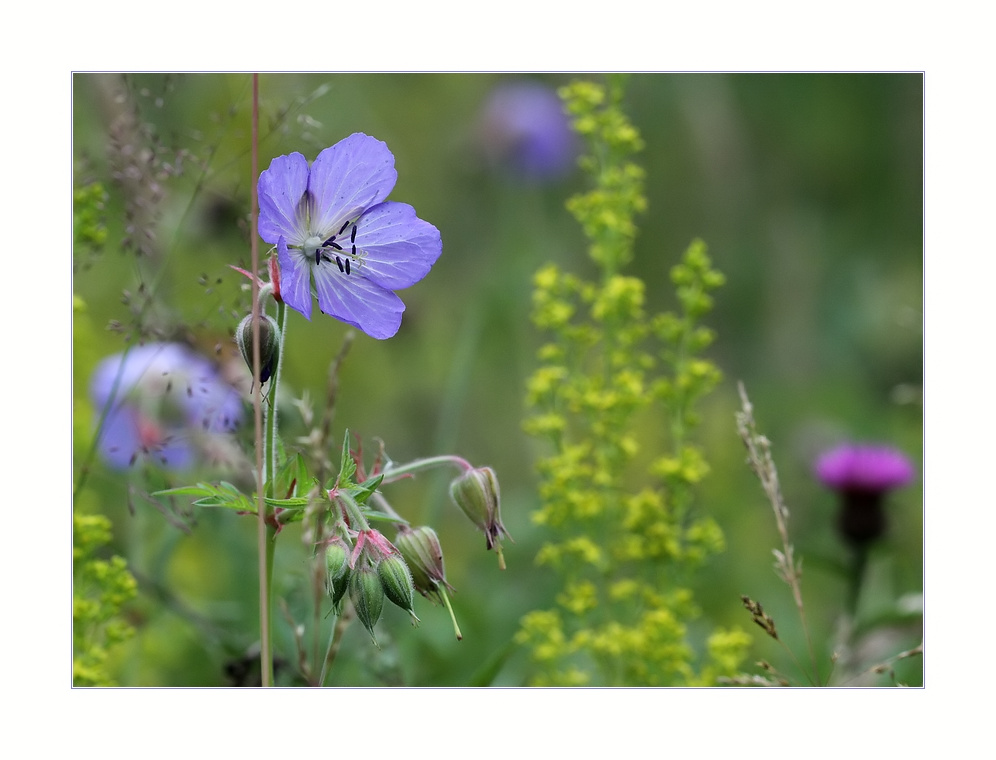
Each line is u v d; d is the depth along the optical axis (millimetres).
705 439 5711
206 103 4094
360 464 2592
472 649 4191
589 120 3992
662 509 3682
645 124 7281
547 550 3678
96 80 3744
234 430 3387
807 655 4238
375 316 2510
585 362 4637
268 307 3408
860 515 4195
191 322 3252
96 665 3049
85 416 3830
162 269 3400
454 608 4191
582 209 3945
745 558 5047
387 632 3529
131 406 3654
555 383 3822
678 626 3514
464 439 5656
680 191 7184
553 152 7371
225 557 4387
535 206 7223
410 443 5578
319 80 4527
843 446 4383
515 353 5953
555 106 7543
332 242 2494
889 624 4035
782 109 7535
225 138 3953
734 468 5633
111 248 4484
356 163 2496
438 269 6750
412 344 5816
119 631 3115
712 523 3707
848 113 7484
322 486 2957
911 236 7199
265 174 2410
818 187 7387
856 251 7125
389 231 2523
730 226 7133
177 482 3658
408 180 7074
